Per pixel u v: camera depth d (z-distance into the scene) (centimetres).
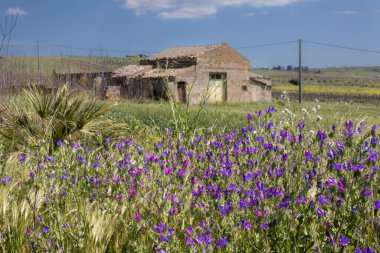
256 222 328
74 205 426
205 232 307
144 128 1025
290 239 311
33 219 373
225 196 376
